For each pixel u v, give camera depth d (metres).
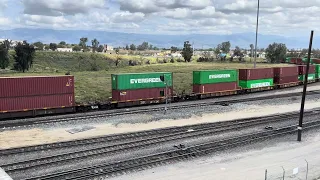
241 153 24.06
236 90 53.22
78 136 27.33
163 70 89.00
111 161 21.33
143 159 21.72
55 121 31.66
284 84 62.91
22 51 85.62
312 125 33.19
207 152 23.81
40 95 33.12
